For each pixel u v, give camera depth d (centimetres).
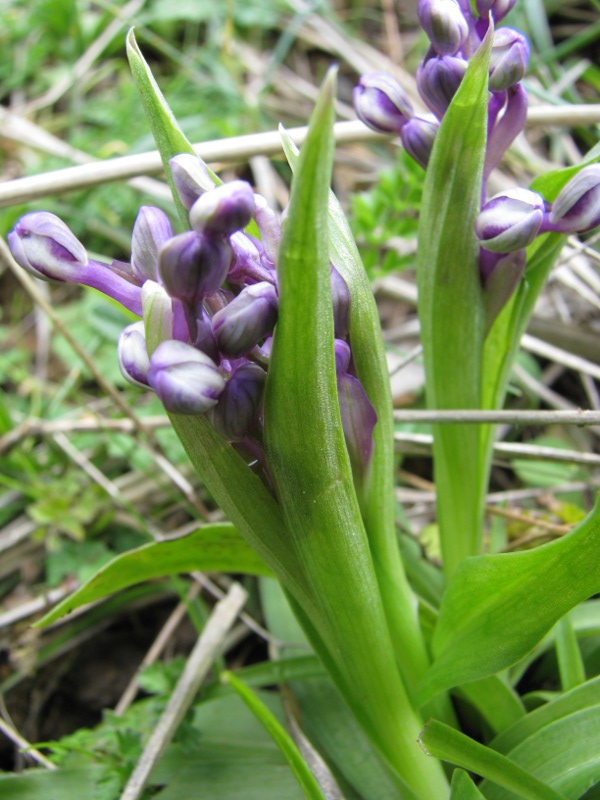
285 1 33
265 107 32
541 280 14
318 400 10
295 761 13
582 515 20
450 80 13
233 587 18
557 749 13
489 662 12
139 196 28
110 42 33
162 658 21
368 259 23
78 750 17
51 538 22
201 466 12
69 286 29
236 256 11
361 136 20
